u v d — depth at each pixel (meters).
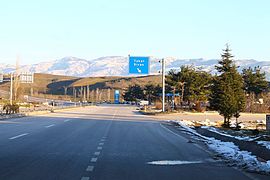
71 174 10.91
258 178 11.11
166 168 12.38
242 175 11.52
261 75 90.88
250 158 14.55
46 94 182.75
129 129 30.02
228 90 35.94
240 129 34.34
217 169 12.48
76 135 23.53
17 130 26.64
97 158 14.15
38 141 19.66
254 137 24.69
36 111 59.97
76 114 56.75
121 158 14.34
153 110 74.50
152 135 25.36
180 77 79.62
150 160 14.05
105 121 40.34
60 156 14.48
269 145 17.03
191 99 79.50
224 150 17.19
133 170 11.84
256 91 89.00
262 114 67.94
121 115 56.25
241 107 36.00
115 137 22.86
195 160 14.34
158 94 108.00
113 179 10.36
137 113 65.56
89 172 11.27
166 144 19.88
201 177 11.03
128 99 155.50
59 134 24.00
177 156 15.32
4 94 133.38
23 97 95.75
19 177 10.38
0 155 14.59
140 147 18.11
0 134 23.36
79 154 15.13
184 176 11.09
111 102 165.00
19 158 13.86
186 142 21.22
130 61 63.78
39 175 10.70
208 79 79.69
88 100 170.12
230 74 36.88
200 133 29.41
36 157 14.14
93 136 23.16
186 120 46.16
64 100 161.88
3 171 11.24
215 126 37.28
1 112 50.03
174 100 83.12
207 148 18.41
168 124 38.50
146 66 63.81
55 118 44.62
